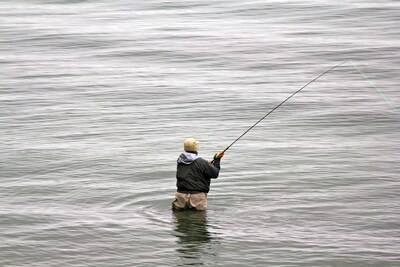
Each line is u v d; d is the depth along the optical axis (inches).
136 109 1156.5
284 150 925.2
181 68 1430.9
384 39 1617.9
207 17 1924.2
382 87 1250.6
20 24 1875.0
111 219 685.9
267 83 1304.1
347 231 653.9
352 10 1941.4
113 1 2192.4
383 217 688.4
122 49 1596.9
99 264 585.3
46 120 1099.9
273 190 767.7
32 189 785.6
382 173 824.9
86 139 996.6
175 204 706.2
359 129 1022.4
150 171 846.5
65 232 653.9
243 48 1578.5
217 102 1184.8
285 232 649.6
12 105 1188.5
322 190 767.1
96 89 1286.9
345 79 1318.9
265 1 2095.2
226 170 840.9
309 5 2023.9
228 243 623.8
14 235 648.4
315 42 1611.7
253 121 1077.8
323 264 584.4
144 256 599.2
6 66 1467.8
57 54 1568.7
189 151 703.1
